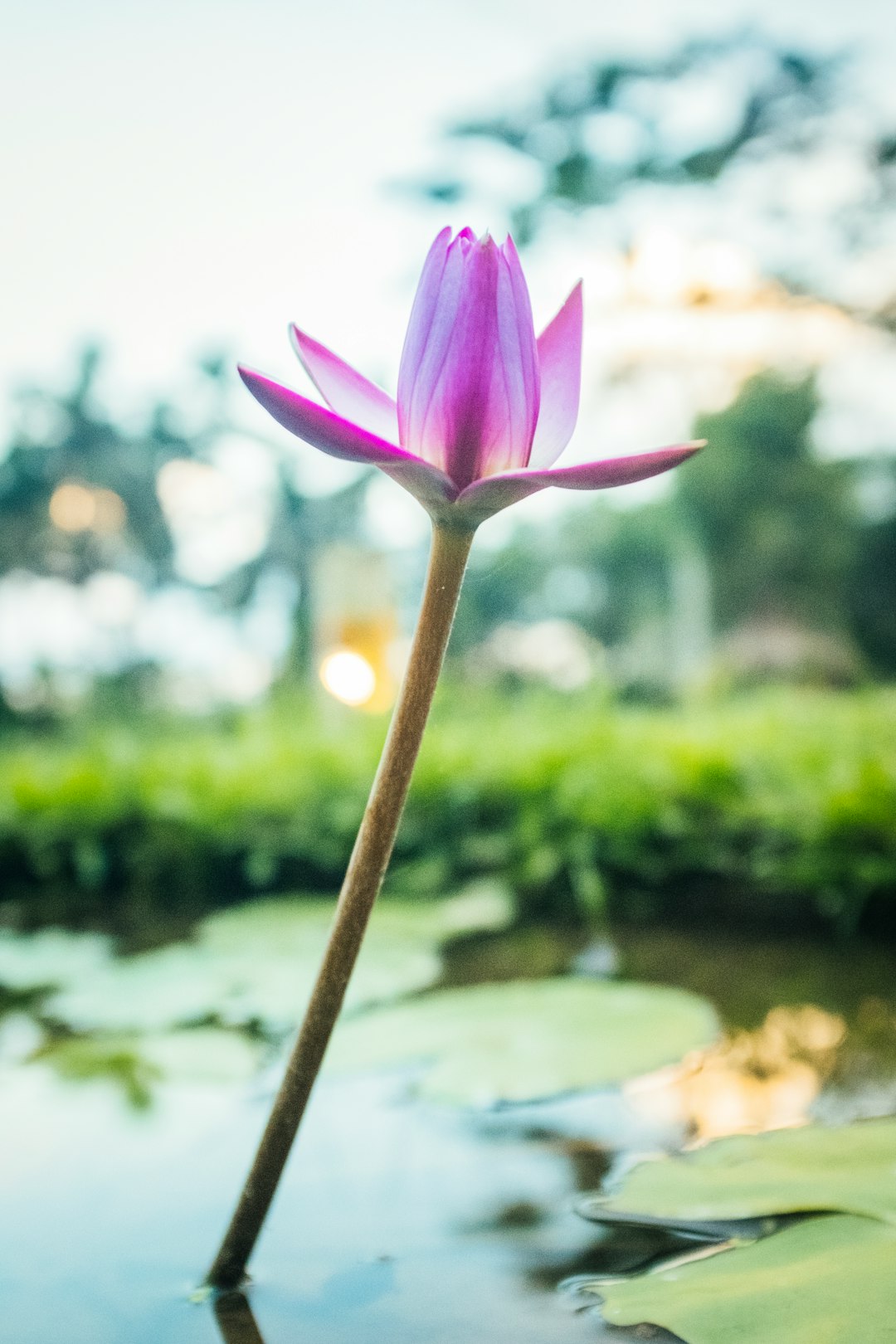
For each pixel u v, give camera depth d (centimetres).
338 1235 60
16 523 880
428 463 50
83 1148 69
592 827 118
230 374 863
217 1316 55
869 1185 57
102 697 543
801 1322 51
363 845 52
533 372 52
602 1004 80
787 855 108
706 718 178
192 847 141
